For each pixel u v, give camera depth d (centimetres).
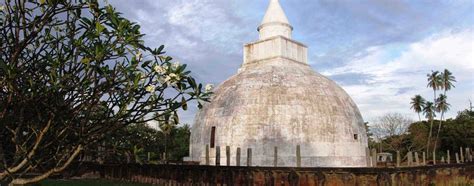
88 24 543
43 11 538
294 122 2514
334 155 2550
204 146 2730
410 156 2556
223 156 2567
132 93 535
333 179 1830
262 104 2592
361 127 2891
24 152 529
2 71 510
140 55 539
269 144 2456
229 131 2591
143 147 684
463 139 6131
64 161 575
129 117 549
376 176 1819
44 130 518
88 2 542
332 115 2650
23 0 522
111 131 555
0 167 573
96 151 598
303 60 3225
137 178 2717
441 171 2377
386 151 6862
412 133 6912
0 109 519
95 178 2906
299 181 1862
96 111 559
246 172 2014
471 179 2822
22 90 525
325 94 2761
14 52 523
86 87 530
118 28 524
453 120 6769
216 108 2781
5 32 523
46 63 540
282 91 2653
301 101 2614
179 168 2372
